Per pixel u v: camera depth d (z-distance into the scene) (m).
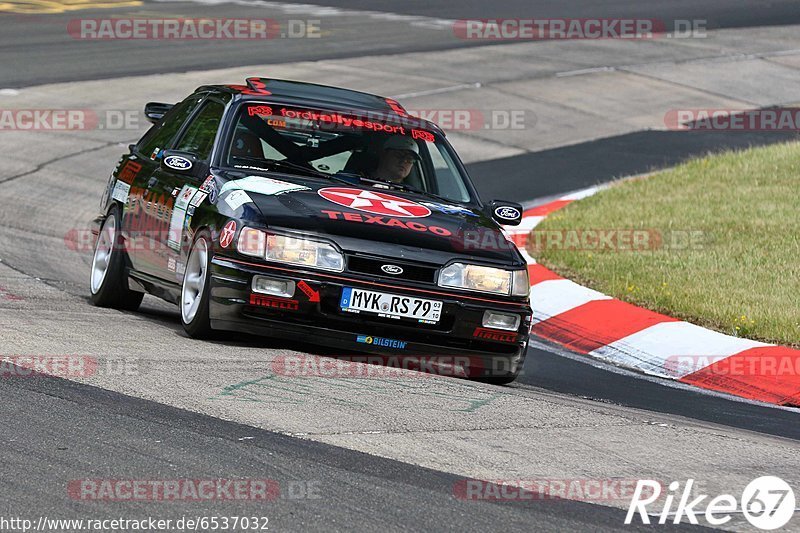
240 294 21.66
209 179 24.19
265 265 21.66
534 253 40.16
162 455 15.67
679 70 81.06
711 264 36.38
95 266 28.67
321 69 73.69
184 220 24.17
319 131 25.58
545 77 76.62
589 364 28.36
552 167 56.59
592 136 63.47
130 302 28.25
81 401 17.94
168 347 22.14
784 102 74.00
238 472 15.20
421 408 19.20
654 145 61.75
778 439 20.70
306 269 21.72
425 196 25.00
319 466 15.67
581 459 17.17
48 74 66.88
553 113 67.88
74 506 13.72
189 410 17.84
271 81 27.89
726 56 86.44
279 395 19.11
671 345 29.22
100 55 73.38
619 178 54.44
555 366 27.62
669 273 35.66
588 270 36.72
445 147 26.61
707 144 62.00
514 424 18.83
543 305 34.12
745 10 108.56
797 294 32.47
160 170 26.83
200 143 26.08
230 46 79.38
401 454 16.52
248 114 25.58
